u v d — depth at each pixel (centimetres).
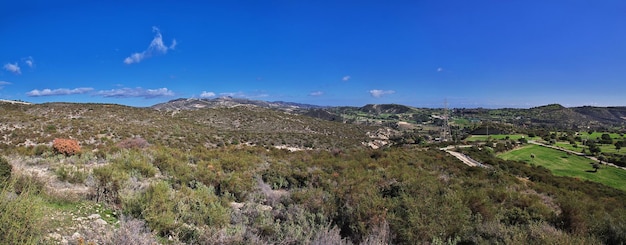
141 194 758
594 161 5762
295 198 964
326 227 689
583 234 802
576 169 5109
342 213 798
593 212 1189
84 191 848
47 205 659
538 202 1187
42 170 1166
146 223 627
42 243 469
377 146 7538
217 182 1188
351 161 2344
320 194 977
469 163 3750
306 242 612
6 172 784
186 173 1300
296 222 737
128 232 543
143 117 5562
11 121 3266
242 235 612
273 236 640
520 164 4306
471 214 848
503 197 1243
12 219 443
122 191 777
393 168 2105
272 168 1708
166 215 642
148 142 3303
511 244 614
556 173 4744
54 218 581
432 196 840
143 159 1408
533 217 935
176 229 630
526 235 646
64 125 3466
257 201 1028
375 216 713
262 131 6631
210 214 726
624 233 762
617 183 4259
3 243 413
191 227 661
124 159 1421
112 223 640
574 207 931
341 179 1416
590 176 4644
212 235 611
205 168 1465
